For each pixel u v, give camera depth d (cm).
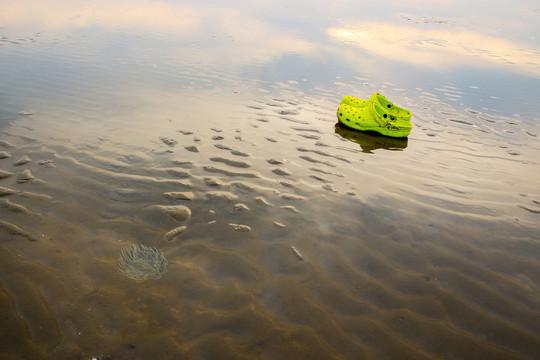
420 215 321
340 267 254
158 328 199
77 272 231
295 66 829
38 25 1027
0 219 272
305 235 284
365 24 1413
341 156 429
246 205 315
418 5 2023
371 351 197
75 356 181
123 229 274
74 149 387
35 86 581
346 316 216
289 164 395
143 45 900
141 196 315
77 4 1400
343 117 515
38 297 212
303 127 508
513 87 769
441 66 907
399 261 264
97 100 543
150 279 231
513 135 543
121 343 190
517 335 211
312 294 230
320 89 689
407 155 452
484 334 211
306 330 205
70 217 282
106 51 825
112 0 1558
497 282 251
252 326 205
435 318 220
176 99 575
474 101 680
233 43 991
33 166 348
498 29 1459
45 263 236
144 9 1396
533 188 389
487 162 451
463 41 1218
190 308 213
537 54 1079
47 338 189
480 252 279
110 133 434
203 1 1698
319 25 1333
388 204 335
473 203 349
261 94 635
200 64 786
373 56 962
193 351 188
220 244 267
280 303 221
